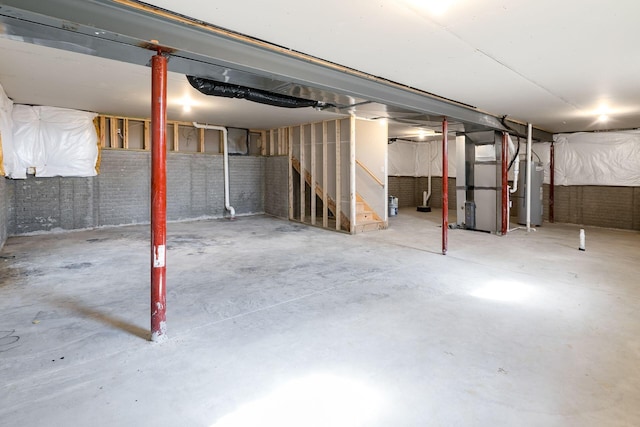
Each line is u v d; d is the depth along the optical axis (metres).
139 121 7.86
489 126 6.09
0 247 5.29
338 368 2.22
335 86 3.50
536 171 7.89
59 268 4.41
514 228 7.58
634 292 3.58
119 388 2.01
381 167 7.50
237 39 2.71
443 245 5.26
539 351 2.42
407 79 3.96
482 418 1.77
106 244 5.86
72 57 3.60
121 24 2.18
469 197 7.40
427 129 8.36
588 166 8.12
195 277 4.09
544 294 3.53
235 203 9.36
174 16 2.36
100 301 3.32
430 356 2.36
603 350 2.44
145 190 7.93
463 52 3.14
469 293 3.57
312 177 7.90
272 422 1.74
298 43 2.91
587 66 3.54
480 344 2.52
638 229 7.45
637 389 2.00
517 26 2.60
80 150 6.78
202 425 1.72
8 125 5.38
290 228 7.62
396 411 1.82
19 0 1.84
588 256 5.13
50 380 2.07
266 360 2.31
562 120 6.78
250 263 4.72
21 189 6.48
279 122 8.06
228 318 2.97
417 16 2.43
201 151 8.77
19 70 4.07
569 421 1.75
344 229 7.25
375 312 3.10
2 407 1.83
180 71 2.90
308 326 2.82
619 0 2.21
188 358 2.34
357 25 2.57
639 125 7.29
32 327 2.76
